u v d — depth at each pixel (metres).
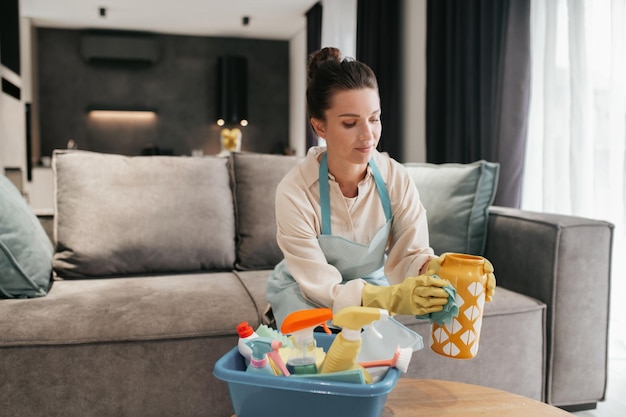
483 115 3.21
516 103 2.89
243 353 0.99
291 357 0.96
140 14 6.68
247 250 2.34
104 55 7.31
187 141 7.84
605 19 2.55
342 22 5.25
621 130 2.46
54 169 2.28
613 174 2.49
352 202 1.48
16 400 1.58
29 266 1.84
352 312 0.87
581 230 1.96
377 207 1.50
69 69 7.46
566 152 2.71
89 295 1.85
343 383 0.84
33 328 1.60
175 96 7.77
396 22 4.22
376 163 1.50
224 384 1.70
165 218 2.24
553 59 2.72
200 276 2.20
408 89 4.20
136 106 7.60
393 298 1.00
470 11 3.31
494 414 1.04
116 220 2.20
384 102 4.25
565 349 1.97
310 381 0.85
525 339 1.90
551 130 2.73
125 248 2.18
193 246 2.25
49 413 1.60
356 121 1.25
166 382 1.66
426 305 0.93
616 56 2.43
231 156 2.48
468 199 2.24
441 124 3.69
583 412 2.07
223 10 6.49
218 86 7.73
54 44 7.39
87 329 1.62
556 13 2.70
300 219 1.43
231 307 1.77
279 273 1.71
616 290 2.57
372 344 1.08
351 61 1.30
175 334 1.66
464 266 0.98
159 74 7.70
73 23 7.13
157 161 2.34
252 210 2.37
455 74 3.49
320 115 1.31
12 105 4.50
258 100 8.04
